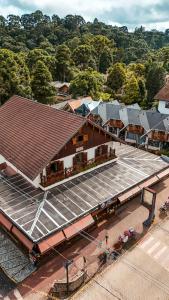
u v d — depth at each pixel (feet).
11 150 109.60
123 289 81.66
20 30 581.53
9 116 127.13
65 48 354.95
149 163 127.54
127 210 114.21
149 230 103.76
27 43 516.73
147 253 93.97
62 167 107.34
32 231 83.20
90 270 87.10
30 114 120.78
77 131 101.40
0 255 91.09
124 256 92.58
